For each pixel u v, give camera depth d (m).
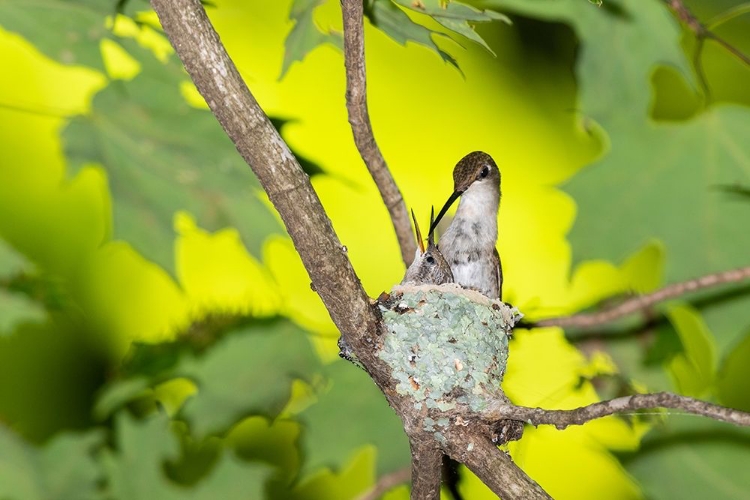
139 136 9.42
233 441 11.95
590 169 9.75
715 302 9.43
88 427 11.80
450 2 7.11
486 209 10.59
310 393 10.17
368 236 11.52
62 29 9.34
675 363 10.59
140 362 10.41
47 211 11.34
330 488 11.80
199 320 10.61
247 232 9.55
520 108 12.07
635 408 5.70
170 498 9.91
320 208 6.43
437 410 7.18
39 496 9.69
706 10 11.70
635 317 10.35
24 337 11.80
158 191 9.36
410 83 11.96
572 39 12.30
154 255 9.24
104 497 9.85
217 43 6.15
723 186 9.46
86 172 11.41
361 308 6.95
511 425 7.44
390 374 7.29
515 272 11.67
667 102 12.05
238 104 6.18
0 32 10.80
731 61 11.70
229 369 10.24
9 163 11.14
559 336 10.58
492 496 11.03
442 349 7.82
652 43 9.88
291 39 8.23
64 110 9.89
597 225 9.61
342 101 11.64
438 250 10.02
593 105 9.95
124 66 11.04
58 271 11.35
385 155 11.81
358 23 7.33
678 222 9.52
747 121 9.52
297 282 11.59
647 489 9.62
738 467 9.52
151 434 10.09
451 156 11.88
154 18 9.56
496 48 12.16
